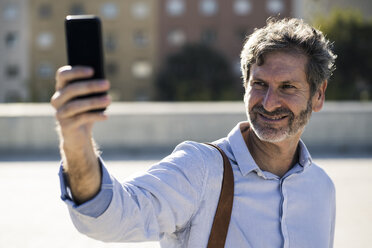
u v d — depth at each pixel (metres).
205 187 1.50
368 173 8.46
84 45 0.96
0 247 4.81
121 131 10.77
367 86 42.75
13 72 55.59
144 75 54.84
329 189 1.80
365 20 44.19
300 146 1.75
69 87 0.92
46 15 55.06
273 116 1.58
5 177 8.24
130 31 54.75
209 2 53.88
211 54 51.22
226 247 1.51
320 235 1.70
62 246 4.84
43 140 10.80
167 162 1.50
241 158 1.59
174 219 1.43
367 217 5.72
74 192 1.11
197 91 48.19
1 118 10.74
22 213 6.00
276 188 1.63
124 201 1.23
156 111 11.09
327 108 11.72
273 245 1.57
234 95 33.06
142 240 1.30
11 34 55.44
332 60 1.70
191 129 10.78
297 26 1.62
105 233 1.19
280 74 1.55
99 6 54.72
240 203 1.56
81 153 1.04
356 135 10.94
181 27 54.34
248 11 53.50
